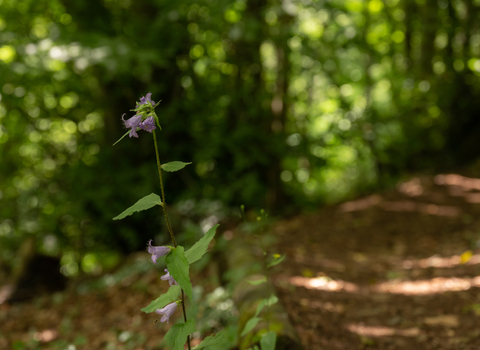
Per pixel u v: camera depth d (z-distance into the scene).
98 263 9.90
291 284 4.21
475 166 10.66
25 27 8.40
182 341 1.80
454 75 12.30
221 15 8.05
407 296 4.09
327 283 4.50
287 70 9.16
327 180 13.15
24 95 7.82
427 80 11.99
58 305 6.04
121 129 8.81
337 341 3.18
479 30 12.91
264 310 2.97
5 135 9.21
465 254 4.64
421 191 8.82
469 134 11.95
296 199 9.87
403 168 11.70
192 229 6.15
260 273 3.93
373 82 11.35
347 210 8.04
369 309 3.82
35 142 9.24
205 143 8.76
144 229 8.74
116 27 8.52
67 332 4.91
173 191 8.76
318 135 9.28
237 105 8.99
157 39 7.99
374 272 5.03
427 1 11.91
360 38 8.33
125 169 8.70
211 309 3.84
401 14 12.87
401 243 6.08
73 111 9.08
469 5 12.29
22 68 6.68
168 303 1.89
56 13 8.59
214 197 8.54
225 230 7.30
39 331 5.15
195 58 8.79
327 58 8.37
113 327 4.68
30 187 9.27
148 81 8.34
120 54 6.51
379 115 10.41
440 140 12.11
